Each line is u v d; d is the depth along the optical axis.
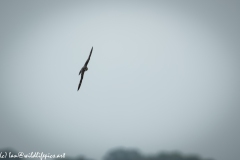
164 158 70.38
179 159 69.94
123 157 70.94
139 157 70.31
